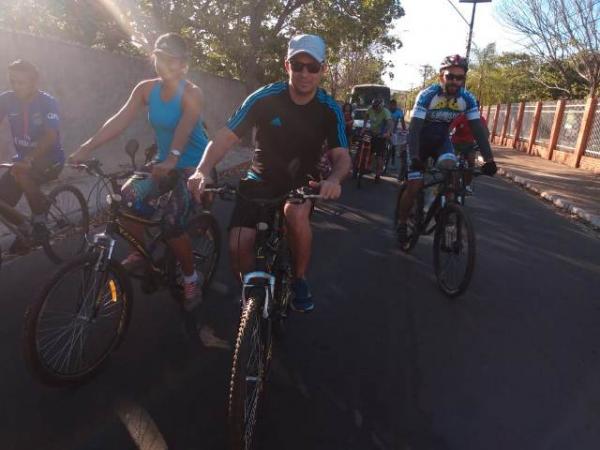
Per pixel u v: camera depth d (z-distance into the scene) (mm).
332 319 4246
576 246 7133
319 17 20516
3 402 2963
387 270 5508
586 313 4652
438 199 5180
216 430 2816
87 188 8406
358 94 25938
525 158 20625
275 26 19750
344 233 6965
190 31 18609
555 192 11562
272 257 3082
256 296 2709
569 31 22734
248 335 2516
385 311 4465
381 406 3094
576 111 18516
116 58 10961
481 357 3742
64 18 16031
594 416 3100
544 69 32250
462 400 3197
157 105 3900
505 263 6062
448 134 5543
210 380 3281
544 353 3850
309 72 2969
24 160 4711
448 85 5125
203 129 4363
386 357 3678
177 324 4020
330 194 2736
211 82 17422
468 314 4484
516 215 9195
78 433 2740
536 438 2873
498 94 41562
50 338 3020
